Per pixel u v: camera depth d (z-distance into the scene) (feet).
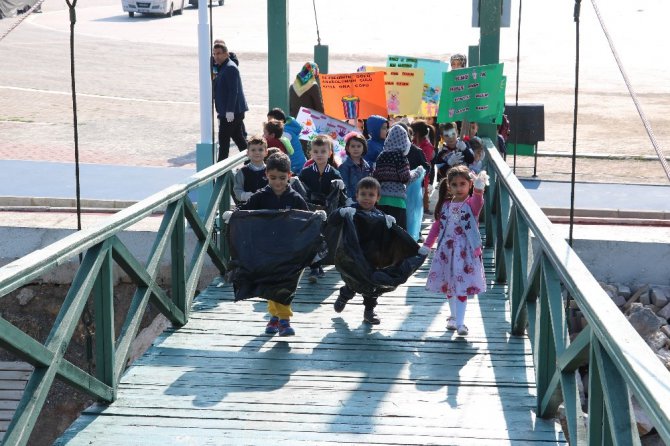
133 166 52.08
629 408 12.48
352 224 23.29
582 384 30.86
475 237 24.04
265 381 21.11
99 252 18.34
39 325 34.81
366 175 29.71
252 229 23.03
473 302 27.53
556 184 50.67
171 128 66.74
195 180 25.73
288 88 39.40
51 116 70.49
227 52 42.96
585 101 86.99
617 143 66.49
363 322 25.52
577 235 36.06
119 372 20.10
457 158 33.99
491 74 35.17
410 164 32.30
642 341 12.01
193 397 20.10
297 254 22.90
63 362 16.71
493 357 22.79
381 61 106.52
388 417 19.19
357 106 39.47
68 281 34.68
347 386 20.88
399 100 40.75
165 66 101.19
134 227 35.45
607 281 35.14
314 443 17.92
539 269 20.08
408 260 23.52
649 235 36.37
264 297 23.07
